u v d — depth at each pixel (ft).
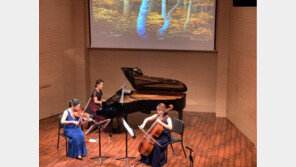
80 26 33.01
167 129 20.40
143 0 32.32
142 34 32.99
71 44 32.86
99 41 33.83
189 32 32.12
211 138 26.16
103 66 34.37
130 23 32.96
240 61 27.43
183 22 32.01
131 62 33.76
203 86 32.94
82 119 22.50
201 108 33.32
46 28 29.96
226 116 31.71
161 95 27.78
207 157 22.61
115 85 34.53
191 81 33.04
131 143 24.94
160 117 20.36
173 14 32.04
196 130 27.99
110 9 33.04
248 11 25.26
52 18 30.42
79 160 22.00
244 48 26.32
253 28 24.22
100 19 33.37
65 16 31.83
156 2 32.12
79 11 32.81
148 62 33.45
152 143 19.75
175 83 27.45
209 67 32.53
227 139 25.98
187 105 33.47
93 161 21.89
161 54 33.09
